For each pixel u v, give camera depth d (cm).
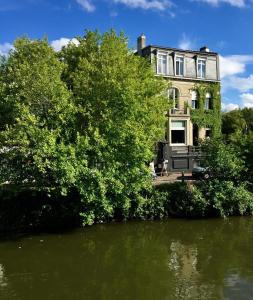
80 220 1903
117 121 1833
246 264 1395
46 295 1154
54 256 1505
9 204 1836
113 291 1177
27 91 1723
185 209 2080
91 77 1900
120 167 1848
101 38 2106
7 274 1320
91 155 1808
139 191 2047
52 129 1733
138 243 1672
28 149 1638
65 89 1802
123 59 1975
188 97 3891
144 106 1914
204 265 1388
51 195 1839
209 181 2192
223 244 1648
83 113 1786
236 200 2116
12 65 1900
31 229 1859
